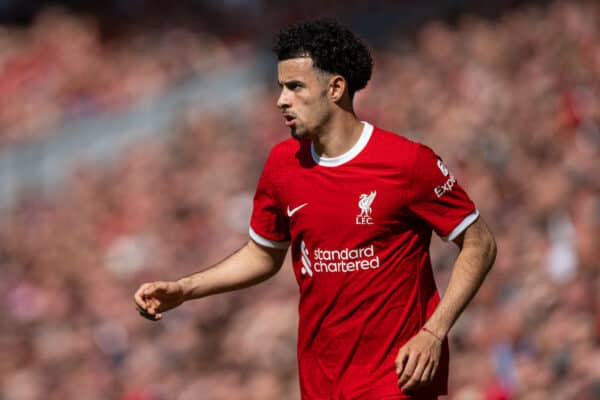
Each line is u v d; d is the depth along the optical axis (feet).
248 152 254.06
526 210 148.77
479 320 131.34
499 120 186.70
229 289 62.59
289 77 57.36
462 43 241.35
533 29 227.40
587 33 207.51
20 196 321.11
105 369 182.19
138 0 355.97
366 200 57.26
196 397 153.17
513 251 139.54
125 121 314.96
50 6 382.83
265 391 142.61
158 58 334.65
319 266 58.44
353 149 57.62
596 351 113.29
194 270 211.20
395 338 57.82
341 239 57.72
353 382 58.18
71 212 278.46
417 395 57.36
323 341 58.90
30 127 332.39
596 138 169.89
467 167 174.09
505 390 115.85
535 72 201.46
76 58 352.69
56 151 322.75
